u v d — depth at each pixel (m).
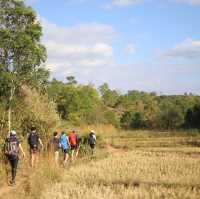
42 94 32.53
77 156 32.44
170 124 85.56
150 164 27.25
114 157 32.88
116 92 147.50
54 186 18.69
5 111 27.39
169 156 33.66
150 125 89.94
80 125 64.00
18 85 28.08
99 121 77.38
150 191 17.88
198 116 80.81
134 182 20.22
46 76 29.17
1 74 26.97
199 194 17.42
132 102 138.75
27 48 27.06
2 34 26.44
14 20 27.03
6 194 16.83
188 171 23.66
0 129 25.80
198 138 57.75
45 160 23.80
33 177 19.28
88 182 20.22
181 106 92.81
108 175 22.11
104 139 51.69
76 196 16.94
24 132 29.12
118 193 17.69
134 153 37.34
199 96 117.25
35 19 27.67
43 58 28.20
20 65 27.45
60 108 73.56
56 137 26.56
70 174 22.48
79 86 91.50
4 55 27.09
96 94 94.25
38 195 16.69
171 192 17.48
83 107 76.12
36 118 30.00
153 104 103.50
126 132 68.31
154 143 51.28
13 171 18.98
